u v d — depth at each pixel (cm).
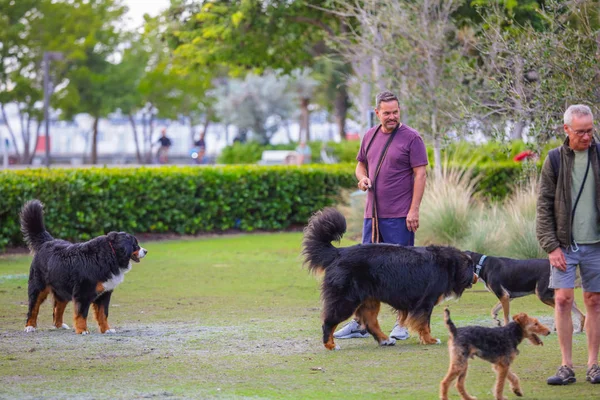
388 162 857
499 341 608
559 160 668
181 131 6725
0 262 1503
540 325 616
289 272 1386
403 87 1698
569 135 660
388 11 1712
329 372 700
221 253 1639
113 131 6575
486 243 1291
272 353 779
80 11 4406
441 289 810
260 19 2292
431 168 1788
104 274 879
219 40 2427
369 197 871
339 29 2395
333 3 2012
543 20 1330
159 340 842
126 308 1052
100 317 895
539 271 916
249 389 640
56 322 923
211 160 5053
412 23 1695
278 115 5556
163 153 4628
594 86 1150
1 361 744
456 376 603
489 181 1912
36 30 4347
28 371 704
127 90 5019
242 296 1147
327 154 3491
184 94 5225
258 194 2022
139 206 1864
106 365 727
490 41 1395
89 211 1770
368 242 879
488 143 2059
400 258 800
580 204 661
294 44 2527
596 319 665
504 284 930
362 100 2036
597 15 1257
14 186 1631
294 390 638
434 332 880
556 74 1198
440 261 810
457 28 1809
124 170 1859
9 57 4403
